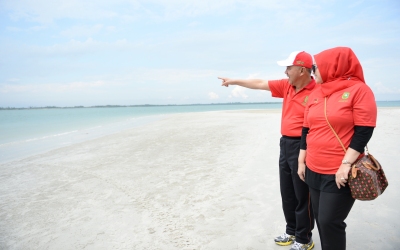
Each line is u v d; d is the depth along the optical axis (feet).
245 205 13.92
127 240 11.27
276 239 10.34
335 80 7.14
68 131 57.47
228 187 16.65
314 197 7.73
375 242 9.80
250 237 10.89
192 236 11.22
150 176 20.08
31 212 14.89
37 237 12.06
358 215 11.85
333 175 6.99
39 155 30.83
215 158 24.27
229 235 11.13
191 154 26.66
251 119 69.36
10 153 33.19
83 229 12.53
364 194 6.31
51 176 21.85
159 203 14.98
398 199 13.01
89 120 99.55
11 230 12.89
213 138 35.78
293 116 9.12
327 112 7.11
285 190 9.82
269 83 10.24
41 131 58.80
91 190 17.92
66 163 26.02
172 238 11.16
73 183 19.69
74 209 14.98
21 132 56.85
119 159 26.43
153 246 10.65
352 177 6.47
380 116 54.75
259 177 18.07
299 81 8.91
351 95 6.75
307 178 7.82
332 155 7.00
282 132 9.55
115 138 41.24
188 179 18.80
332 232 7.13
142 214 13.73
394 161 18.60
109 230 12.28
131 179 19.67
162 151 29.04
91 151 31.53
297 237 9.59
